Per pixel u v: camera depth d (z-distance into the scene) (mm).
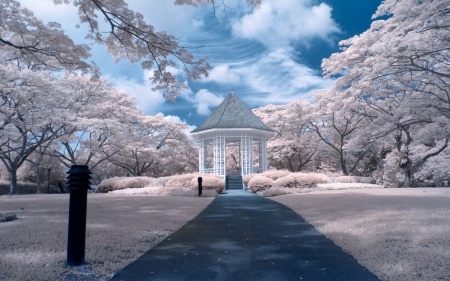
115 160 36969
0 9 9000
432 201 10086
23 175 40438
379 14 17438
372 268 3949
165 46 8969
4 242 5191
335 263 4332
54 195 21469
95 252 4727
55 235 5781
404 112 20422
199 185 16906
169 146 39312
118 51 10078
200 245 5500
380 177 32094
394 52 13344
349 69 21469
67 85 27922
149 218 8172
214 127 24953
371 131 23219
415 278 3523
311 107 34188
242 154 25203
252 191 20438
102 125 28656
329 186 19578
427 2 13562
